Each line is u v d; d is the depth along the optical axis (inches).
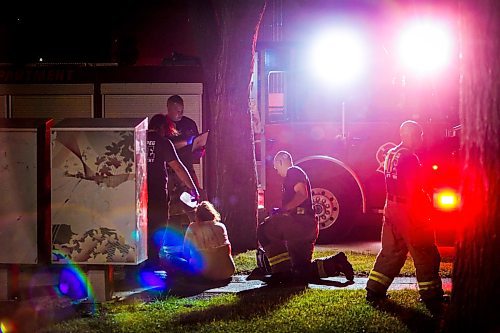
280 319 293.7
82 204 331.3
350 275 373.4
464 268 236.2
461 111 241.9
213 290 364.8
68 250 332.8
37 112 548.4
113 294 352.5
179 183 438.0
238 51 469.1
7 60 779.4
